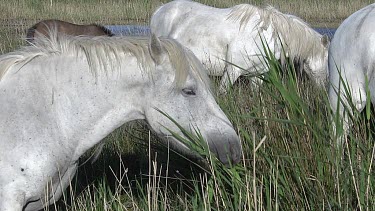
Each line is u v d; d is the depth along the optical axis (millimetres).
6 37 10234
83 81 2926
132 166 4633
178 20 7305
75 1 17703
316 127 3285
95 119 2963
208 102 2936
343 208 3080
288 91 3408
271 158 3436
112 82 2932
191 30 7086
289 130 3432
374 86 3979
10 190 2830
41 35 3088
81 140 2982
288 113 3459
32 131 2857
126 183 4352
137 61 2914
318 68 6609
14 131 2844
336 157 3166
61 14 16281
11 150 2830
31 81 2914
